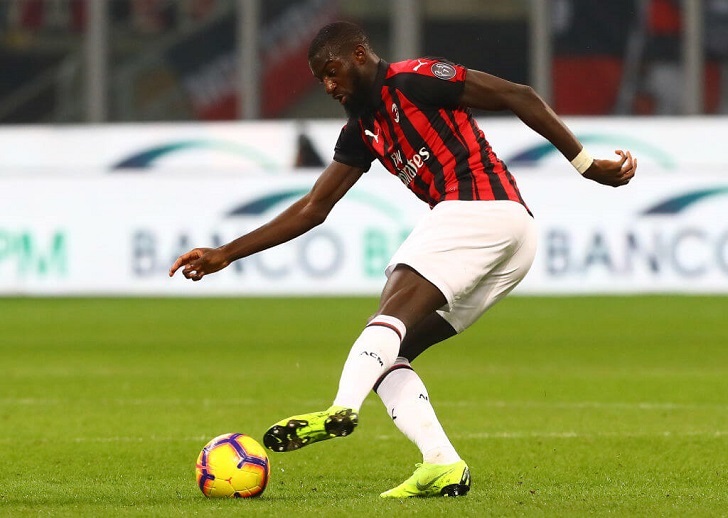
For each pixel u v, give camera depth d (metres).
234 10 86.00
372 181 67.75
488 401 34.66
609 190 66.38
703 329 56.31
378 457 25.34
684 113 79.56
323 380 39.66
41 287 71.19
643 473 22.91
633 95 82.44
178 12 86.06
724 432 28.50
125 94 86.12
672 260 66.12
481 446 26.58
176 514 17.83
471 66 86.38
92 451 26.03
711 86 82.75
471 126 18.84
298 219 19.98
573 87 82.56
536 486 21.30
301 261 68.56
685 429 29.02
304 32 85.44
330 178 19.92
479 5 86.06
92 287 70.88
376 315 18.33
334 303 70.25
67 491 20.73
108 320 62.38
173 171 70.62
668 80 82.31
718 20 82.06
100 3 76.88
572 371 42.09
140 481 22.11
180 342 52.41
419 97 18.42
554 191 66.69
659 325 58.16
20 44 87.19
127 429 29.45
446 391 37.00
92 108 77.06
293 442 17.23
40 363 45.00
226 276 69.50
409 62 18.66
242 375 41.09
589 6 81.94
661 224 66.25
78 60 87.31
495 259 18.56
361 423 30.86
